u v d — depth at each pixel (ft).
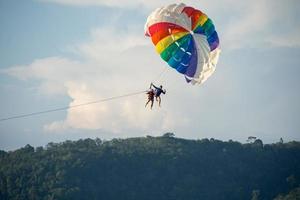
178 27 616.80
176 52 616.80
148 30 632.79
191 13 618.85
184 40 615.16
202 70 616.80
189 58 616.39
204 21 618.44
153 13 630.74
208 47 616.39
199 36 616.80
